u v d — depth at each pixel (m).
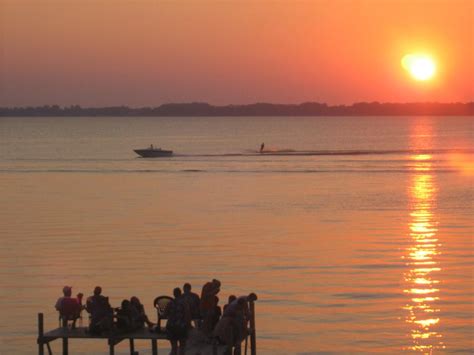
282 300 88.69
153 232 137.50
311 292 92.06
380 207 174.62
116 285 96.25
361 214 162.62
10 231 139.00
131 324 63.34
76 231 138.75
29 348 73.38
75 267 107.00
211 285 65.88
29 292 93.06
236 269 105.25
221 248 121.38
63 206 177.00
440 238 129.75
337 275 101.06
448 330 77.12
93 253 117.25
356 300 88.38
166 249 120.31
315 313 83.25
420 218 155.75
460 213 163.38
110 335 62.91
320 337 75.38
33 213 164.12
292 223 149.00
